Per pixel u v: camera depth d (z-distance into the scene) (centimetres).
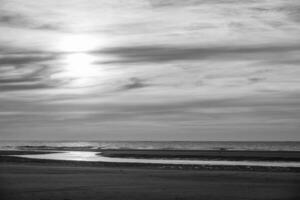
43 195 2969
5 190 3200
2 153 10862
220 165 5819
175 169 5084
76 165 5719
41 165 5678
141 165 5694
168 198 2870
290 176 4150
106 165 5738
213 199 2845
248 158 7650
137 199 2830
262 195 3002
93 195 2972
